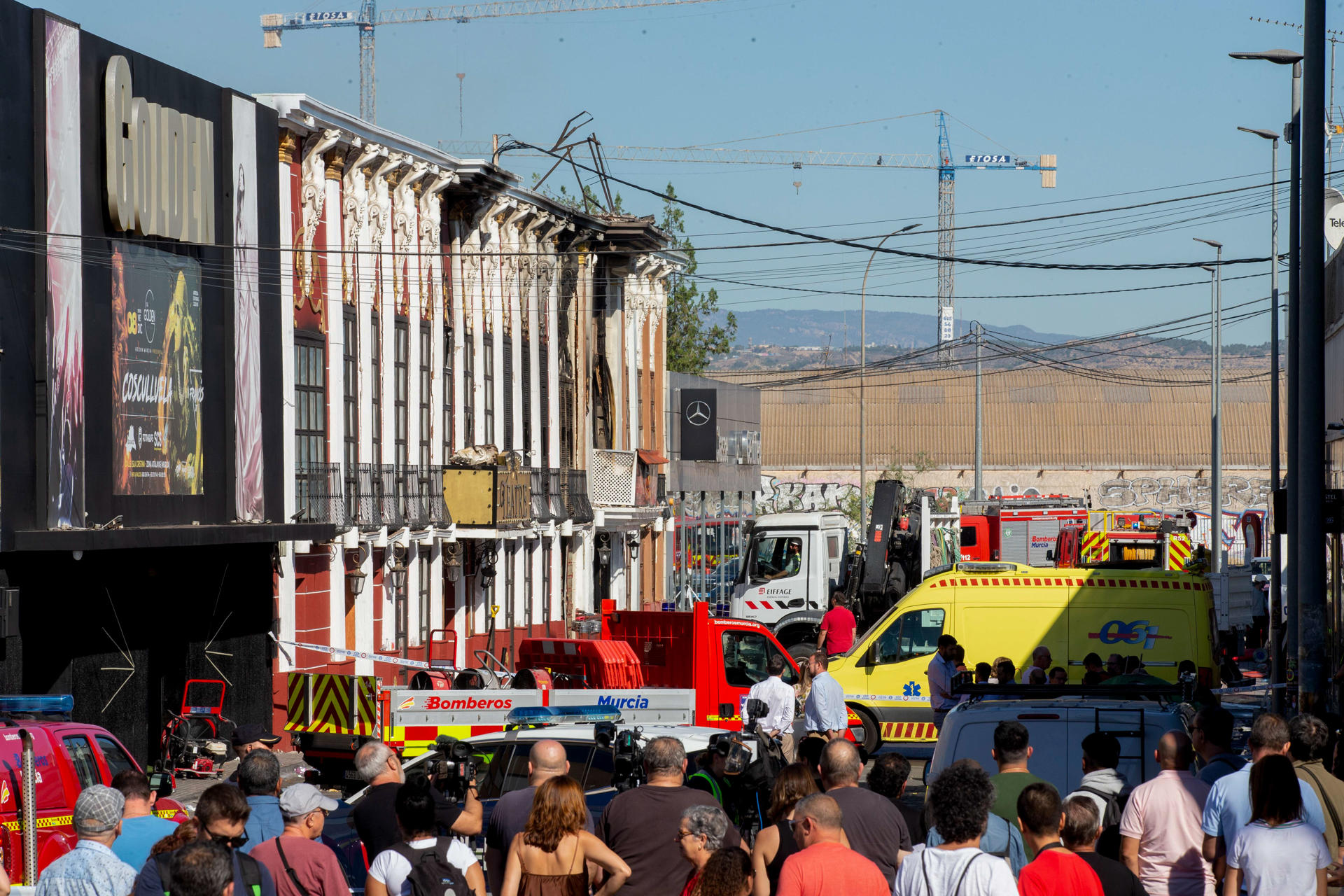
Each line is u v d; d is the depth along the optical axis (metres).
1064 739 27.81
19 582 51.88
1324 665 39.81
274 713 64.62
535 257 98.38
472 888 20.53
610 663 51.75
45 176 50.34
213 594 63.84
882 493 82.56
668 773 22.14
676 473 130.50
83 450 51.91
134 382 55.16
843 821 21.83
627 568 117.06
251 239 63.72
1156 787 22.14
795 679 54.97
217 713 59.38
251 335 63.44
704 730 30.73
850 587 82.06
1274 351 85.12
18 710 31.52
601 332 113.00
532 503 95.00
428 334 82.88
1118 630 54.12
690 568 144.38
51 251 50.47
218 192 61.62
